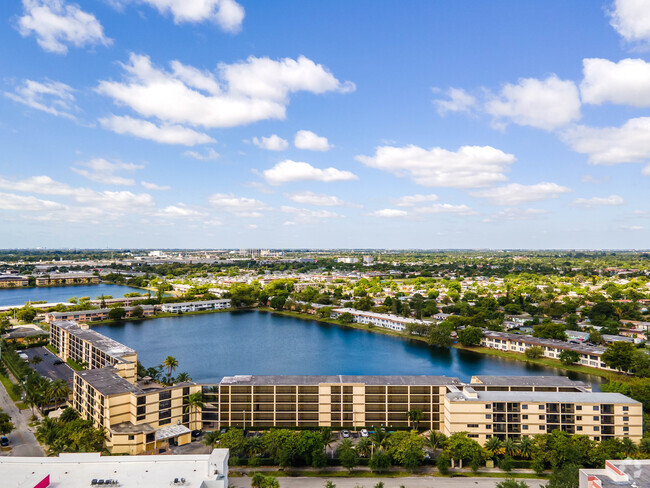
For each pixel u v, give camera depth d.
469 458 135.12
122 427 148.50
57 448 132.88
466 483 127.75
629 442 134.25
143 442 144.62
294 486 126.00
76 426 145.50
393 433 144.50
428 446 145.88
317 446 135.88
